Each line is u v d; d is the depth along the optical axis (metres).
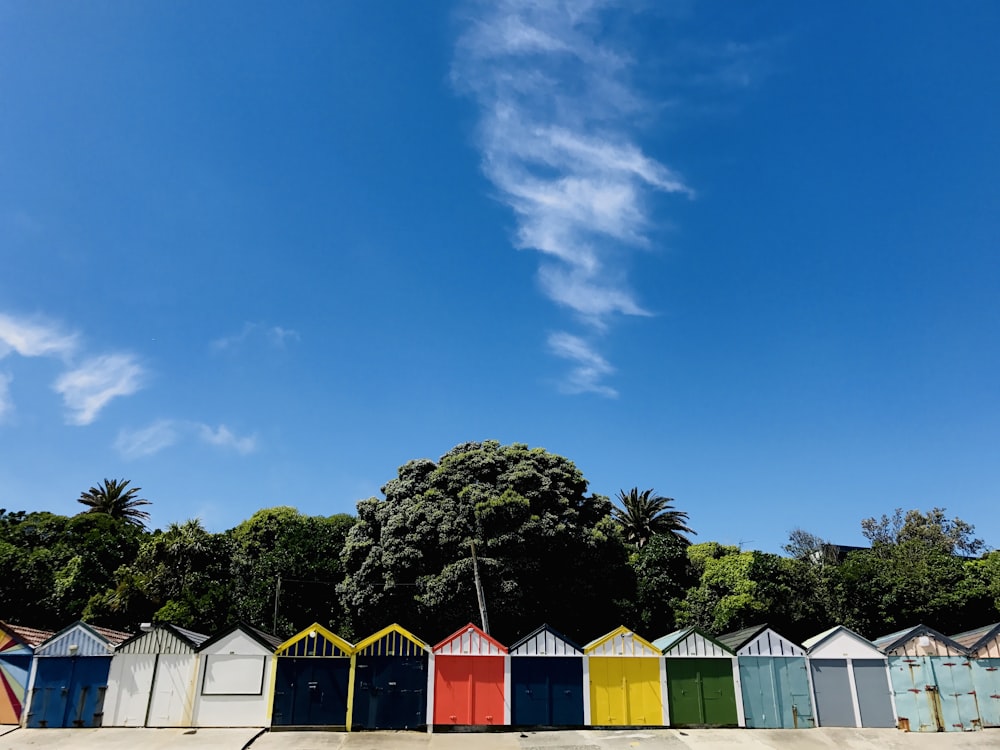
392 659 28.58
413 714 27.84
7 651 28.92
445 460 47.81
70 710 28.00
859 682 29.17
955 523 66.19
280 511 53.72
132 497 63.19
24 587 44.75
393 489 47.62
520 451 47.66
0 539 49.47
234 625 29.17
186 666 28.59
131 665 28.69
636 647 29.27
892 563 42.25
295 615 46.53
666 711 28.44
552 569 43.38
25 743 25.91
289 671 28.33
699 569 49.56
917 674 29.11
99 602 43.38
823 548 53.16
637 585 45.34
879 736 27.45
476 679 28.45
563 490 45.84
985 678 29.14
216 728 27.62
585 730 27.89
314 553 48.62
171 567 45.16
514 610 40.12
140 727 27.70
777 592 41.09
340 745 25.88
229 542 48.28
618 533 47.28
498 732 27.66
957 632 39.56
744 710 28.59
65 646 28.88
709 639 29.52
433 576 41.44
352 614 44.47
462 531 42.69
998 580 39.41
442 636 41.38
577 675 28.75
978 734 27.75
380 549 43.97
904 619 39.84
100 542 49.38
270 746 25.67
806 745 26.42
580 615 43.50
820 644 29.70
